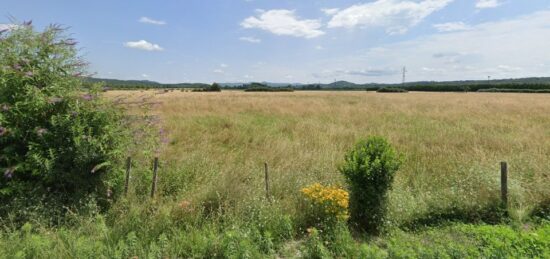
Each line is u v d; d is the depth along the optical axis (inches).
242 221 159.6
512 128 467.2
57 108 188.2
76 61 206.2
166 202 183.6
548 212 179.3
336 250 140.3
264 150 319.3
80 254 124.5
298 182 208.1
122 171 194.7
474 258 126.6
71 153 178.2
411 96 1738.4
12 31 193.2
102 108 195.3
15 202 163.6
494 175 206.4
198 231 148.9
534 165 226.8
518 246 135.5
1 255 122.4
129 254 130.0
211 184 193.2
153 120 224.2
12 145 178.4
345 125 505.4
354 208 174.7
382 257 127.2
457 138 381.7
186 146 330.0
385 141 185.6
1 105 173.2
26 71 185.3
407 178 235.0
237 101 1070.4
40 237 136.4
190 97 1302.9
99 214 163.8
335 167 242.8
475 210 181.3
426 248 132.5
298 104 967.6
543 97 1552.7
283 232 154.3
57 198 173.2
